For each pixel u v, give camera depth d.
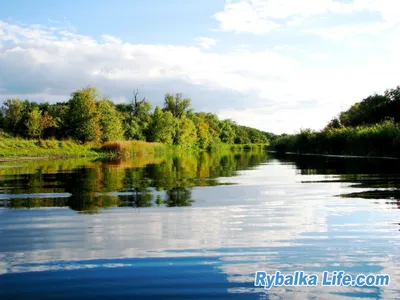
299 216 7.29
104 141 58.38
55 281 4.27
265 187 11.82
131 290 4.04
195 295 3.92
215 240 5.70
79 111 55.59
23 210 8.13
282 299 3.84
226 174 17.00
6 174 17.56
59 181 13.97
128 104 88.81
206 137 96.50
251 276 4.37
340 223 6.65
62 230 6.39
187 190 11.15
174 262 4.80
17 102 65.62
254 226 6.52
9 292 4.01
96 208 8.28
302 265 4.68
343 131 37.66
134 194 10.37
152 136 75.06
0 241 5.80
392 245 5.37
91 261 4.88
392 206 8.09
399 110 44.56
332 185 12.05
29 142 45.59
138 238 5.86
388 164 21.41
